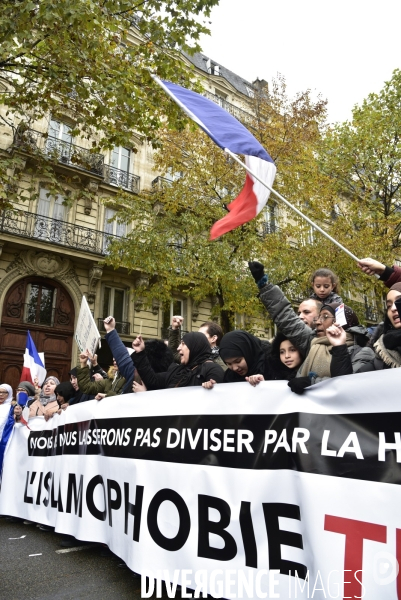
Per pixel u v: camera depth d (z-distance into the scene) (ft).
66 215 56.65
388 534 5.87
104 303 58.44
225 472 8.18
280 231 44.57
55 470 13.60
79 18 22.26
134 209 44.75
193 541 8.29
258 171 11.77
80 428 12.54
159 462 9.41
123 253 43.42
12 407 17.53
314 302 10.98
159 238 41.09
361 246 42.19
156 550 8.86
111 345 13.01
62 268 55.16
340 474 6.54
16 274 52.06
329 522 6.43
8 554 12.19
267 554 7.21
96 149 29.22
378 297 47.44
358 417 6.62
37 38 24.32
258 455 7.78
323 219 46.52
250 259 41.98
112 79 26.48
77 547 12.84
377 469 6.21
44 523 13.60
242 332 9.77
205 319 64.34
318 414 7.11
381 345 7.77
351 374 6.88
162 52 27.81
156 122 29.01
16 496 15.49
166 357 13.39
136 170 64.13
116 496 10.39
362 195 53.88
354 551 6.09
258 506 7.51
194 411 9.04
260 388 8.09
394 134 51.78
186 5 26.43
